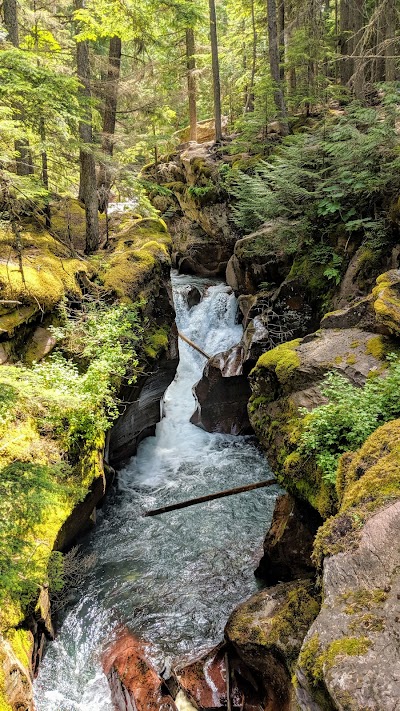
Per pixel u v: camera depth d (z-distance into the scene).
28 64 6.79
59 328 7.97
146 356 9.17
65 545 6.68
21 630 4.67
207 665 5.09
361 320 7.46
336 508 4.92
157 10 13.53
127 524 8.27
